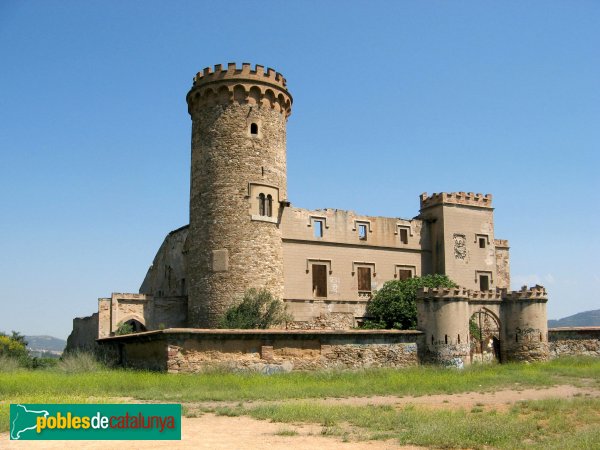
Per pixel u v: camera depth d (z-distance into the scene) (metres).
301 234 47.38
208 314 42.50
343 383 29.31
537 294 45.12
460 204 54.19
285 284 45.97
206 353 32.59
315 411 20.00
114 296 44.19
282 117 46.53
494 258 55.38
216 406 22.11
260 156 44.47
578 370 37.59
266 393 25.42
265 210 44.38
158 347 32.84
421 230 53.72
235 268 42.62
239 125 44.34
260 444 15.16
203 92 45.09
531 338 44.69
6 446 14.87
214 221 43.38
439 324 40.12
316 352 35.88
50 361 50.03
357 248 50.03
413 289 47.59
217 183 43.75
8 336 50.19
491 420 18.81
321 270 48.03
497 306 45.62
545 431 17.36
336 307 47.75
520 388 29.62
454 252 53.16
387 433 16.81
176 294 52.59
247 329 37.12
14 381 26.67
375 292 49.94
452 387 28.89
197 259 43.81
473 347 45.38
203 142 44.91
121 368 36.44
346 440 15.73
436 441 15.39
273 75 45.81
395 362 38.62
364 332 37.50
